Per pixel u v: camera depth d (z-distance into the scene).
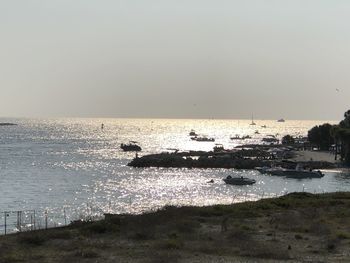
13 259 27.95
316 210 46.81
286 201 54.06
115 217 42.12
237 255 29.34
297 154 192.75
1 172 137.38
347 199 56.84
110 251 30.31
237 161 158.62
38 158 183.75
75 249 30.81
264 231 37.28
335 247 31.45
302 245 32.28
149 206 81.38
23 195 95.25
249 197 96.12
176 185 113.75
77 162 171.50
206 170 150.50
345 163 156.62
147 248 31.09
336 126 175.62
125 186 111.00
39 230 38.81
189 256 28.95
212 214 45.53
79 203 85.62
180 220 40.19
